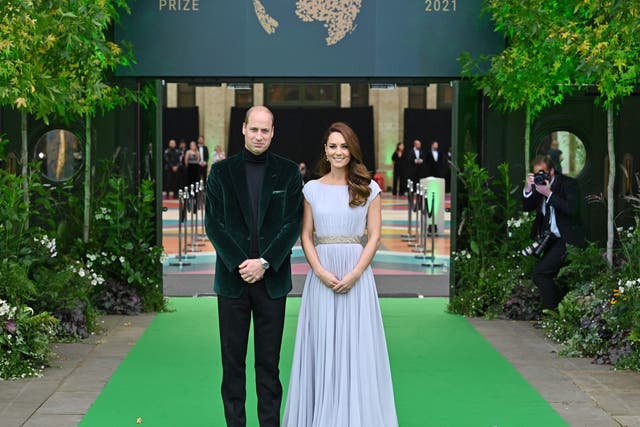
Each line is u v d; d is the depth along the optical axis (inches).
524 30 352.8
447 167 1331.2
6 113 417.4
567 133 506.6
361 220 215.5
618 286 330.3
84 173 422.6
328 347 211.2
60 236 406.6
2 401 260.2
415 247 693.3
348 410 209.2
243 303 213.2
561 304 351.9
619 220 434.6
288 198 211.3
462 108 425.1
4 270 307.7
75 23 315.6
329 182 217.2
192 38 412.2
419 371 303.0
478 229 421.7
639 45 332.2
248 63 412.5
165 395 270.2
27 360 298.7
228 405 216.1
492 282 411.2
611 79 338.3
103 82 408.2
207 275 537.6
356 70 412.8
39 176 401.4
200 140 1311.5
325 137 218.1
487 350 335.6
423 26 412.5
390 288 491.5
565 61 347.9
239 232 209.8
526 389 278.5
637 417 247.4
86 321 362.3
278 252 208.2
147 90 417.4
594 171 433.7
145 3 411.2
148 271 419.5
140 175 427.2
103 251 417.1
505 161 427.5
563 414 250.8
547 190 372.5
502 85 394.6
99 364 308.7
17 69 309.7
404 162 1358.3
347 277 209.8
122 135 425.1
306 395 214.1
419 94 1441.9
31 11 297.9
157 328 375.6
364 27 412.5
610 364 310.0
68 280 347.9
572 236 375.2
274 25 411.8
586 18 357.1
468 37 413.1
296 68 411.8
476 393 274.4
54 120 419.8
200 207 903.1
